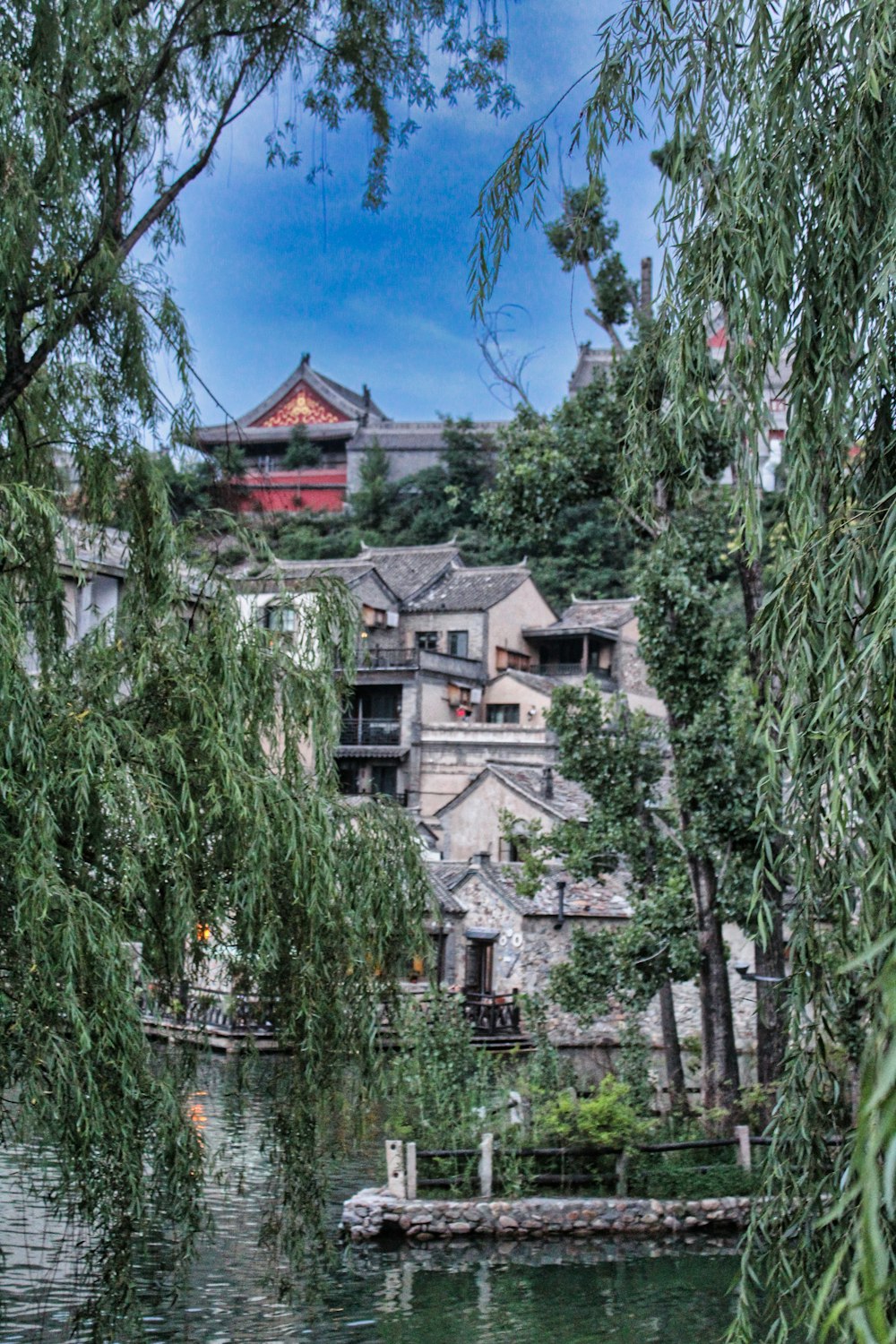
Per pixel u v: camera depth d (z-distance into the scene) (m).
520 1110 15.42
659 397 5.08
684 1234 14.35
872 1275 2.01
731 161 4.62
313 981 7.41
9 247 6.78
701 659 15.55
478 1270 13.02
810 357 4.48
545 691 45.56
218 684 7.25
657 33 4.98
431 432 66.50
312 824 7.23
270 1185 8.24
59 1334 8.12
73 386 8.05
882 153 4.36
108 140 8.23
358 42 9.54
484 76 9.42
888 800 3.93
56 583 7.26
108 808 6.36
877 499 4.48
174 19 8.81
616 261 16.52
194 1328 9.88
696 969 16.11
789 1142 4.44
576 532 54.22
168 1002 7.12
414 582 49.50
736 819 15.16
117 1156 6.11
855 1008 4.64
